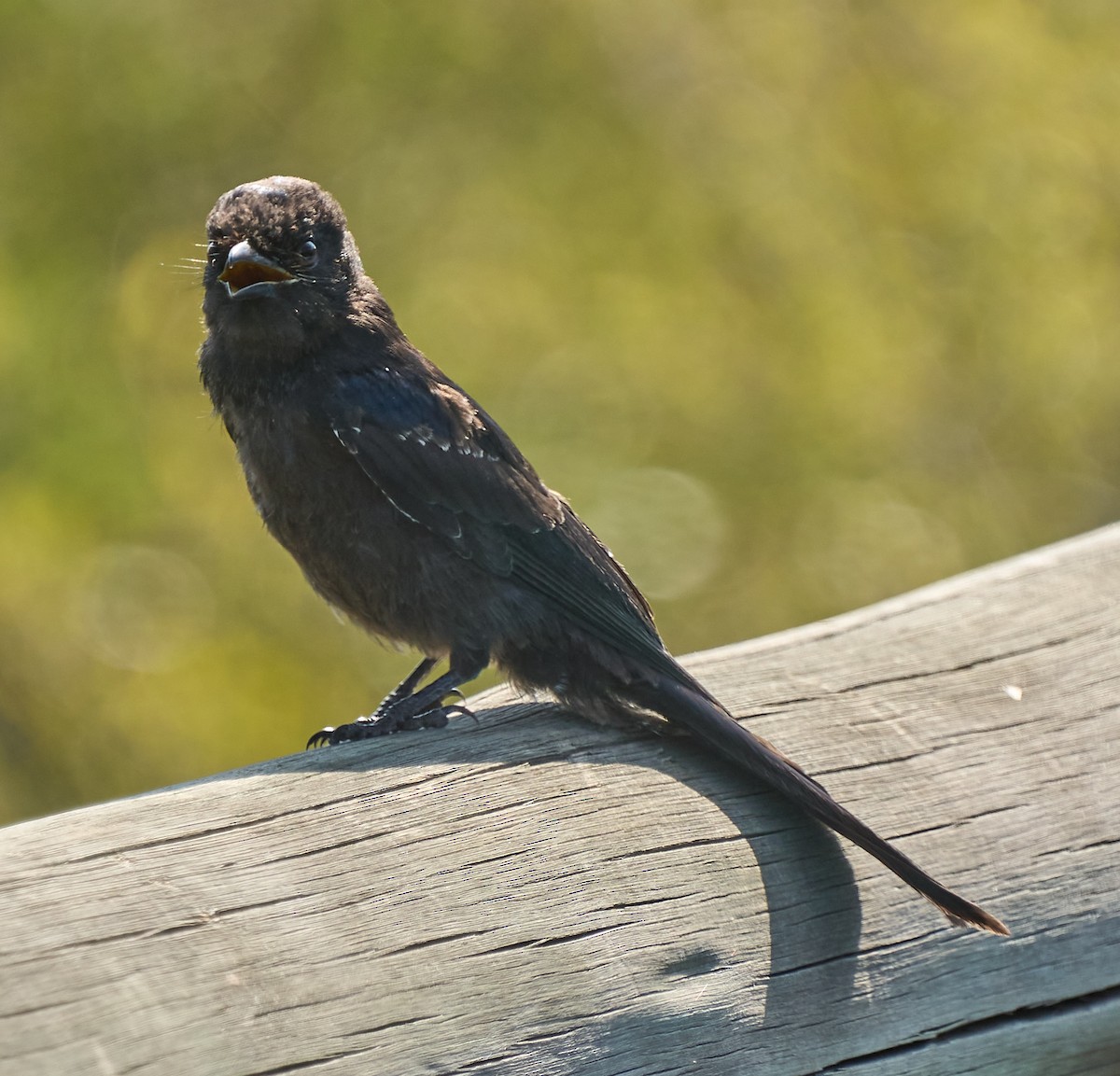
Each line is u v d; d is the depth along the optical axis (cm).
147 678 1432
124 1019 334
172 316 1470
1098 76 1650
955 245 1652
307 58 1597
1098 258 1688
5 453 1416
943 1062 451
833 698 534
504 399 1495
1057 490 1742
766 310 1582
